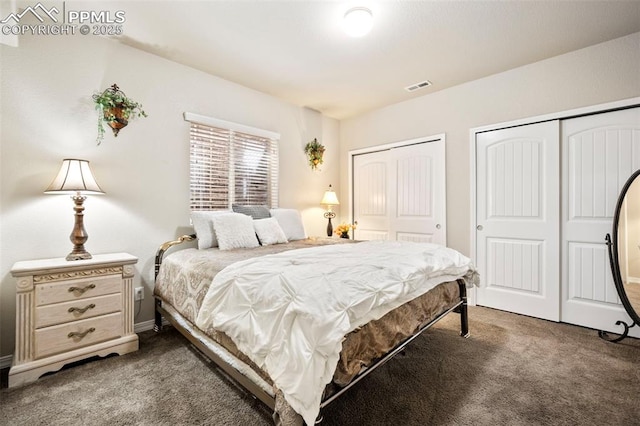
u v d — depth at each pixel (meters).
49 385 1.69
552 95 2.72
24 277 1.73
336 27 2.24
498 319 2.79
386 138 3.99
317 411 1.01
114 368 1.88
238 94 3.25
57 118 2.15
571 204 2.67
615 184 2.46
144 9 2.03
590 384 1.70
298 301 1.16
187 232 2.84
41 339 1.78
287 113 3.79
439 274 1.96
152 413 1.46
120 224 2.45
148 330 2.54
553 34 2.35
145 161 2.58
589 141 2.58
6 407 1.50
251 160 3.41
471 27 2.25
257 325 1.26
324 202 4.05
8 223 1.98
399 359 2.00
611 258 2.39
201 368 1.88
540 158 2.81
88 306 1.95
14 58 1.99
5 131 1.97
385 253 1.91
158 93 2.66
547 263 2.78
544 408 1.50
